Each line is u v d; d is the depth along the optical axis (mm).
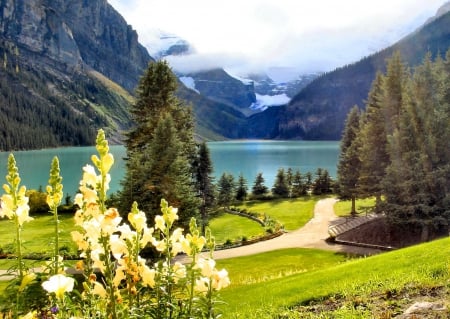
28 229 36969
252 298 12922
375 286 11000
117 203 23469
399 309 8742
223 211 53594
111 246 4016
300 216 47875
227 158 146125
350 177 44594
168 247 4914
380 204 28906
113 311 3863
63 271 4328
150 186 22672
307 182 72438
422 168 26875
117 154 139250
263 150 194875
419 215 27422
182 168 24891
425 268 11562
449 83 27828
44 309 4406
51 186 4516
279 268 24172
